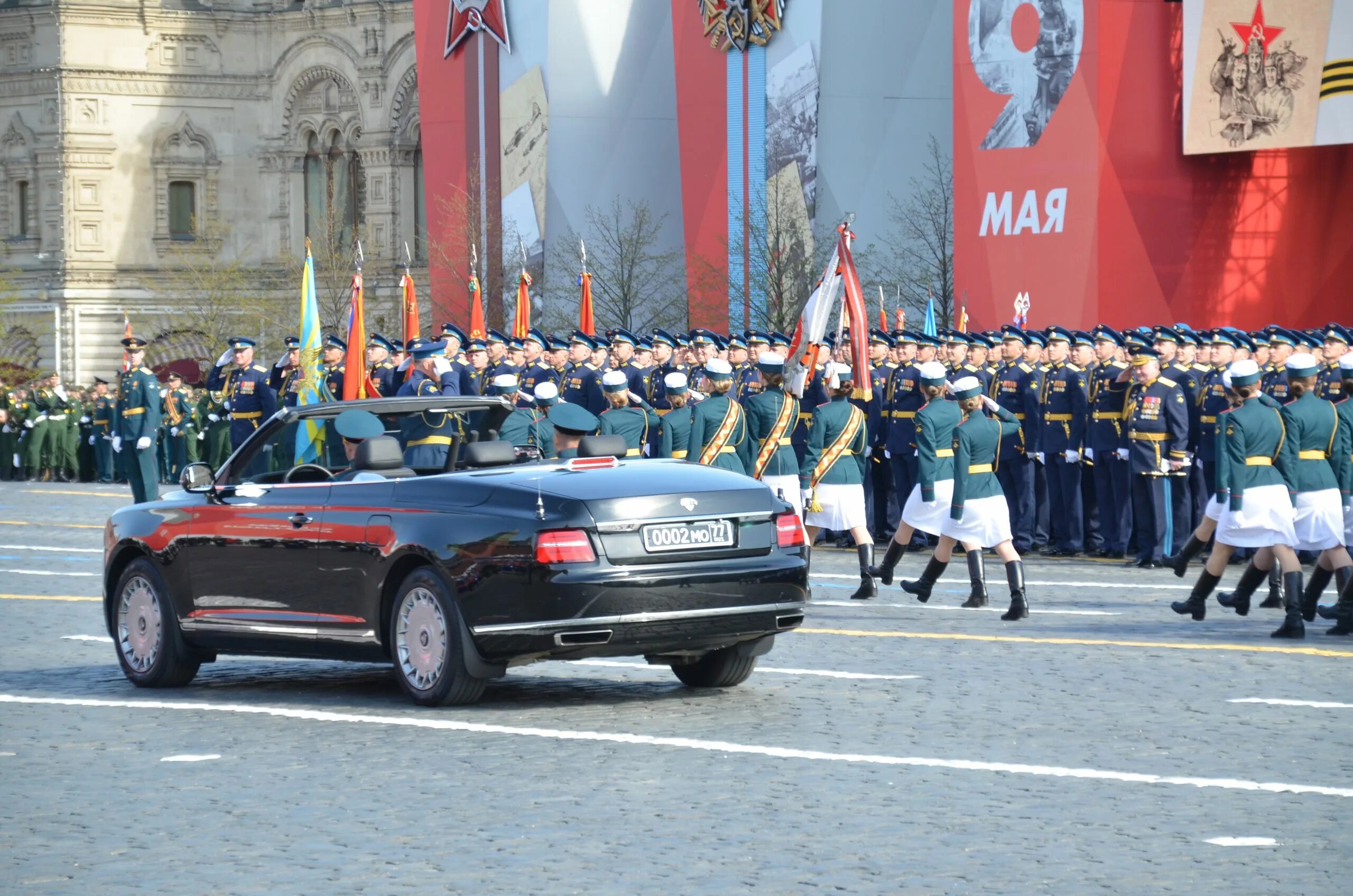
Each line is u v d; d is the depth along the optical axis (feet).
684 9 356.79
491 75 400.67
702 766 63.36
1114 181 268.00
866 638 97.76
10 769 64.64
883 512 166.20
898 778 61.11
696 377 161.68
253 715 75.41
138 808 58.18
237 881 48.88
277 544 80.12
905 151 328.70
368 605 77.10
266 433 83.20
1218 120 254.27
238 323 525.75
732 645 76.43
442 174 409.49
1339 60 245.65
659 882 48.24
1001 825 54.34
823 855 50.88
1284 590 109.81
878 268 326.85
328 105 538.88
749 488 75.72
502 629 72.38
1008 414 110.93
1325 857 50.19
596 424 90.99
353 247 524.52
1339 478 100.99
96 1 536.01
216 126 547.49
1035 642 95.55
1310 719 71.87
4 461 313.32
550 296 388.57
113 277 539.29
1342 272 272.10
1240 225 268.62
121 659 86.28
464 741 68.59
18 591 125.59
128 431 204.44
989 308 279.08
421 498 76.02
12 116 541.34
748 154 347.15
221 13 545.03
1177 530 146.61
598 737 68.85
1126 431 145.28
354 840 53.36
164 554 84.17
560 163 388.78
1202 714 73.10
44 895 47.83
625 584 71.61
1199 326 267.80
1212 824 54.24
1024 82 273.75
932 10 324.60
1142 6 266.36
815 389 157.58
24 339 540.93
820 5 336.29
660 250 384.06
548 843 52.65
